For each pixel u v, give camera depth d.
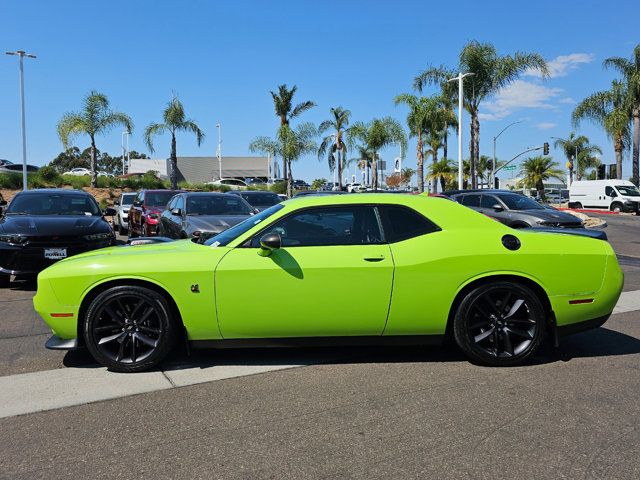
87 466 3.19
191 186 46.50
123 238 17.38
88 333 4.62
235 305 4.56
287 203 4.95
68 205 10.22
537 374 4.65
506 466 3.15
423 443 3.43
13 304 7.64
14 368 4.87
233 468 3.15
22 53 30.58
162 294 4.62
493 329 4.77
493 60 29.14
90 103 33.69
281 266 4.54
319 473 3.09
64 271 4.59
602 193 34.59
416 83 32.81
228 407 4.00
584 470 3.11
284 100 39.53
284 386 4.40
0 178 33.03
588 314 4.83
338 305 4.58
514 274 4.68
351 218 4.79
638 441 3.45
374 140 34.50
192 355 5.17
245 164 79.50
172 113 34.00
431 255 4.62
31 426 3.71
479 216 4.89
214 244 4.85
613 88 36.62
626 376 4.61
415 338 4.78
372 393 4.24
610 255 4.87
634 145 36.34
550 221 13.45
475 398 4.13
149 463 3.21
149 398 4.18
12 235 8.35
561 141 60.56
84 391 4.32
